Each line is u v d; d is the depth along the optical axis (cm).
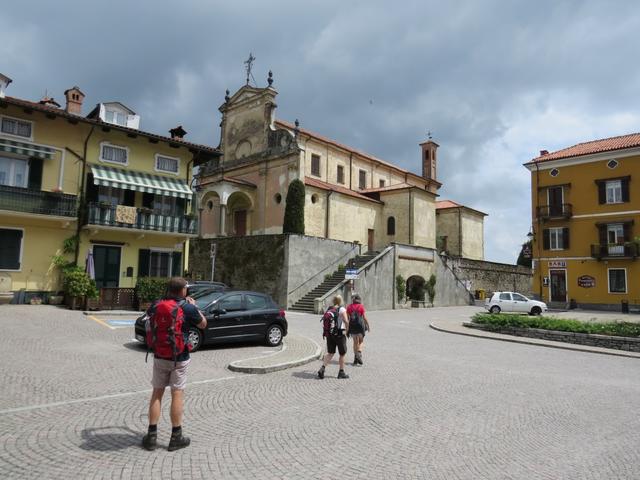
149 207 2416
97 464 513
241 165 3888
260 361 1127
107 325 1595
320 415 734
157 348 571
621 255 3512
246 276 2998
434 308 3606
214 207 3800
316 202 3600
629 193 3578
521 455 593
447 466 546
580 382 1087
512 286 5097
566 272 3831
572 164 3878
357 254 3406
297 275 2855
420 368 1181
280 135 3656
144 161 2417
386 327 2164
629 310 3456
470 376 1102
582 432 701
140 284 2081
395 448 600
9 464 507
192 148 2548
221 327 1319
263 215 3678
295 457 556
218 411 738
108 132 2305
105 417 681
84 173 2217
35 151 2055
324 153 4125
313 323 2130
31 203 2030
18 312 1752
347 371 1106
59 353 1125
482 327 2091
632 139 3816
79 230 2194
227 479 487
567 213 3812
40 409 707
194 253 3334
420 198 4166
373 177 4712
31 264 2066
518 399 893
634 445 645
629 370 1291
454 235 5197
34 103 2088
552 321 1914
